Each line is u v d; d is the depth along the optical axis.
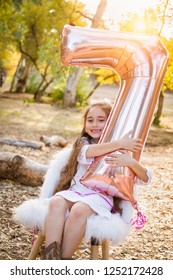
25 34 15.44
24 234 3.28
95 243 2.39
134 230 3.53
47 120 11.53
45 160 6.16
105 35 2.69
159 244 3.28
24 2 14.83
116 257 3.01
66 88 14.54
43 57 13.22
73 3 12.47
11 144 7.01
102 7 9.63
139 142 2.53
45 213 2.42
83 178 2.53
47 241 2.30
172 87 6.74
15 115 12.02
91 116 2.71
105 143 2.52
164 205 4.29
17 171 4.64
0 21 14.49
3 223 3.46
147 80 2.62
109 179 2.47
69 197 2.44
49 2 13.73
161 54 2.66
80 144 2.64
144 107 2.58
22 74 18.94
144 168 2.56
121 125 2.56
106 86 20.84
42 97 16.88
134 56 2.65
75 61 2.72
